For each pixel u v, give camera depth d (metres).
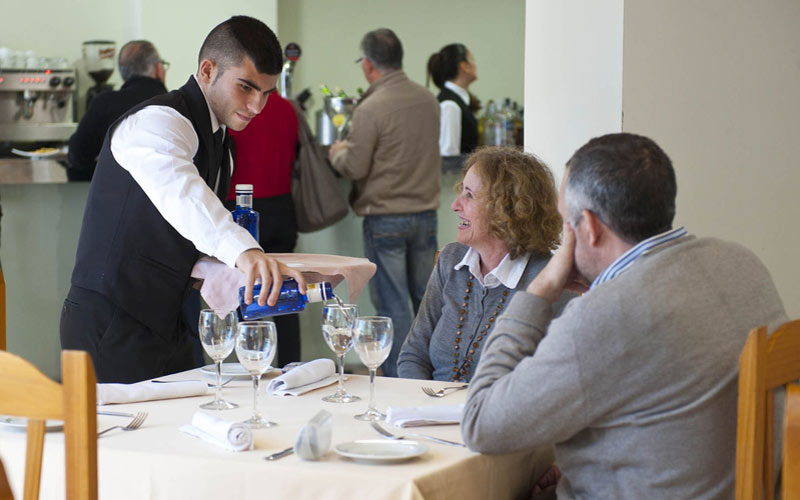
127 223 2.23
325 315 1.87
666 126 3.04
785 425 1.40
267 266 2.01
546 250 2.23
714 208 3.28
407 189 4.44
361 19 6.27
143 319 2.26
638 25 2.91
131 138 2.21
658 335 1.41
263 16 5.19
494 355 1.57
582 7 2.98
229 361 4.33
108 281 2.24
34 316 4.29
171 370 2.40
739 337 1.46
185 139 2.25
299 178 4.36
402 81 4.40
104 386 1.84
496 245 2.24
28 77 4.26
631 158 1.52
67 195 4.32
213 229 2.08
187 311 4.03
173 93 2.32
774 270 3.59
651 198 1.51
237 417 1.72
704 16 3.17
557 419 1.43
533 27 3.12
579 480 1.53
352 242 4.82
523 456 1.67
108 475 1.48
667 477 1.45
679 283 1.45
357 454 1.42
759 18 3.44
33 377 1.27
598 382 1.42
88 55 4.69
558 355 1.42
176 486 1.44
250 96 2.33
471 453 1.50
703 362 1.43
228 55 2.28
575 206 1.57
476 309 2.25
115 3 5.02
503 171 2.19
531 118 3.16
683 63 3.09
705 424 1.44
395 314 4.50
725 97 3.29
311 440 1.42
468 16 6.38
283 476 1.38
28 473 1.31
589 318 1.42
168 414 1.74
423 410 1.69
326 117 4.82
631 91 2.90
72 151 4.02
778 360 1.46
